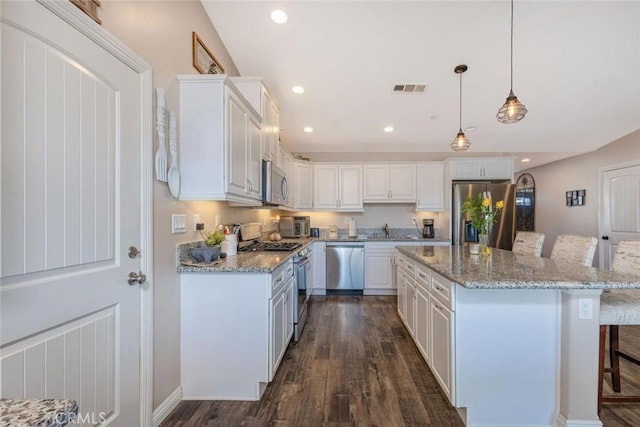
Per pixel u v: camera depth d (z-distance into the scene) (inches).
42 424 18.2
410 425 63.4
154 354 63.4
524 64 105.7
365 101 132.0
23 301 37.4
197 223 82.2
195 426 63.7
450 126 155.4
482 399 63.3
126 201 55.0
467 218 173.6
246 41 97.3
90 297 47.2
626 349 96.1
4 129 35.2
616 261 78.9
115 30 52.8
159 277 65.4
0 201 34.9
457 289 63.8
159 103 64.5
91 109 47.2
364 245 176.4
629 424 62.6
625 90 119.9
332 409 68.8
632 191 166.7
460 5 82.3
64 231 42.6
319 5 83.5
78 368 45.1
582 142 173.3
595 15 84.3
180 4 73.7
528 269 70.6
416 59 104.5
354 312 141.7
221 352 73.8
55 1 40.6
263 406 70.4
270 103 114.3
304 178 185.6
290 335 101.3
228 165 73.4
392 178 189.9
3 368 35.4
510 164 180.1
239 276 73.7
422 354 89.4
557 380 62.2
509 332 63.1
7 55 35.4
